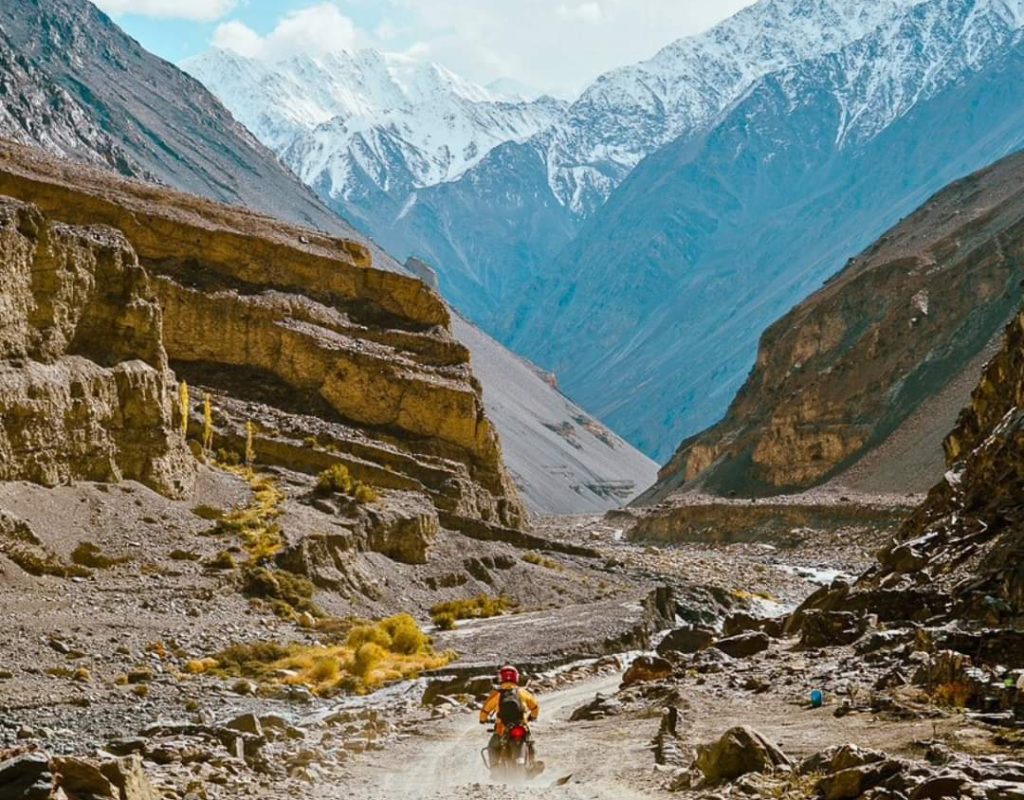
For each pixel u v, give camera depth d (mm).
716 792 16609
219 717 32969
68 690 34875
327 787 20062
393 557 67125
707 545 128875
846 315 177125
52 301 57688
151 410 61594
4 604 43844
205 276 89688
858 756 16375
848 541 117062
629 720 27641
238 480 67875
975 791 14008
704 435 192000
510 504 92062
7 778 13625
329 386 87500
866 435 150250
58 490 54812
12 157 93125
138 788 15273
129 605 47312
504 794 18203
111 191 94625
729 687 29188
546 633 53656
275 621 50250
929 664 24656
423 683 40781
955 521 37719
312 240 102562
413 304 98062
